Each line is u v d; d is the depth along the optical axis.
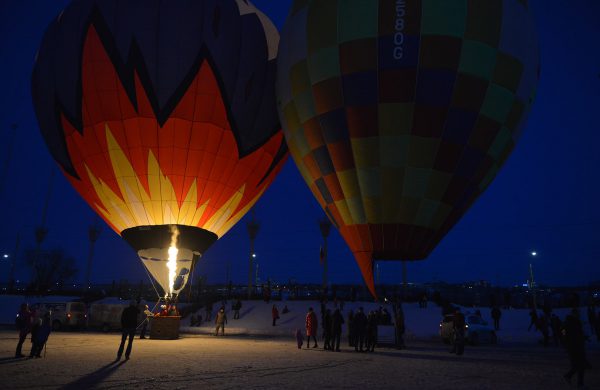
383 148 16.58
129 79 20.28
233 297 39.06
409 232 16.88
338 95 17.06
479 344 20.22
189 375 9.28
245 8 22.72
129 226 22.17
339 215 17.95
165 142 20.70
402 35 16.41
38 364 10.74
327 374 9.77
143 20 20.47
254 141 22.33
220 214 22.78
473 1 16.67
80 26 20.92
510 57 16.86
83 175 22.05
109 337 21.08
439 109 16.25
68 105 21.06
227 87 21.12
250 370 10.14
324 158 17.75
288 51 19.03
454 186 16.80
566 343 9.17
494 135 16.86
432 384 8.64
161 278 21.92
